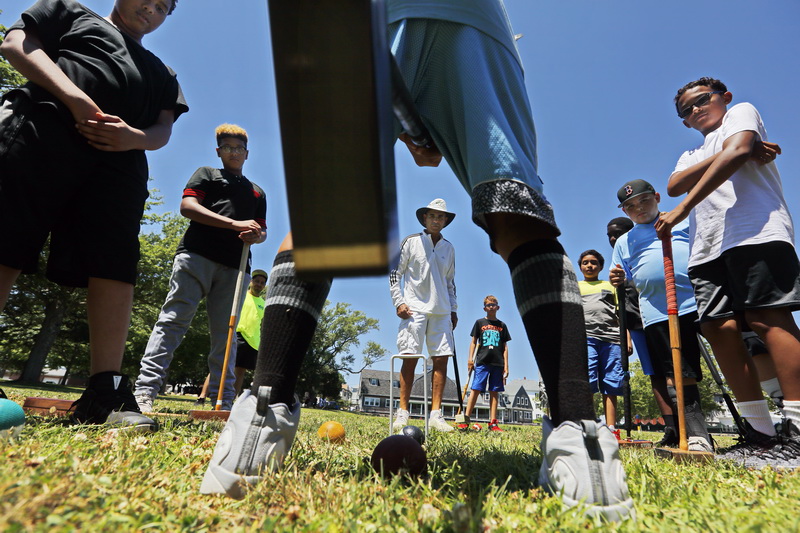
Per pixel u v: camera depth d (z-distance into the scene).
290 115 0.80
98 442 1.93
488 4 1.88
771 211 2.75
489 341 8.15
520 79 1.92
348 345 65.56
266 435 1.50
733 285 2.80
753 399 2.94
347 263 0.79
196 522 1.17
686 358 4.23
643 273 4.60
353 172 0.78
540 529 1.22
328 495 1.42
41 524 0.94
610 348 6.21
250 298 7.12
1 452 1.44
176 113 3.13
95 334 2.57
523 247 1.65
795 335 2.62
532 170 1.70
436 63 1.83
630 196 4.75
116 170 2.64
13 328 28.28
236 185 5.10
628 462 2.28
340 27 0.79
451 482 1.71
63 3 2.66
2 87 20.23
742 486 1.86
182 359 34.12
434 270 5.87
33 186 2.33
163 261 31.34
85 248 2.54
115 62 2.70
